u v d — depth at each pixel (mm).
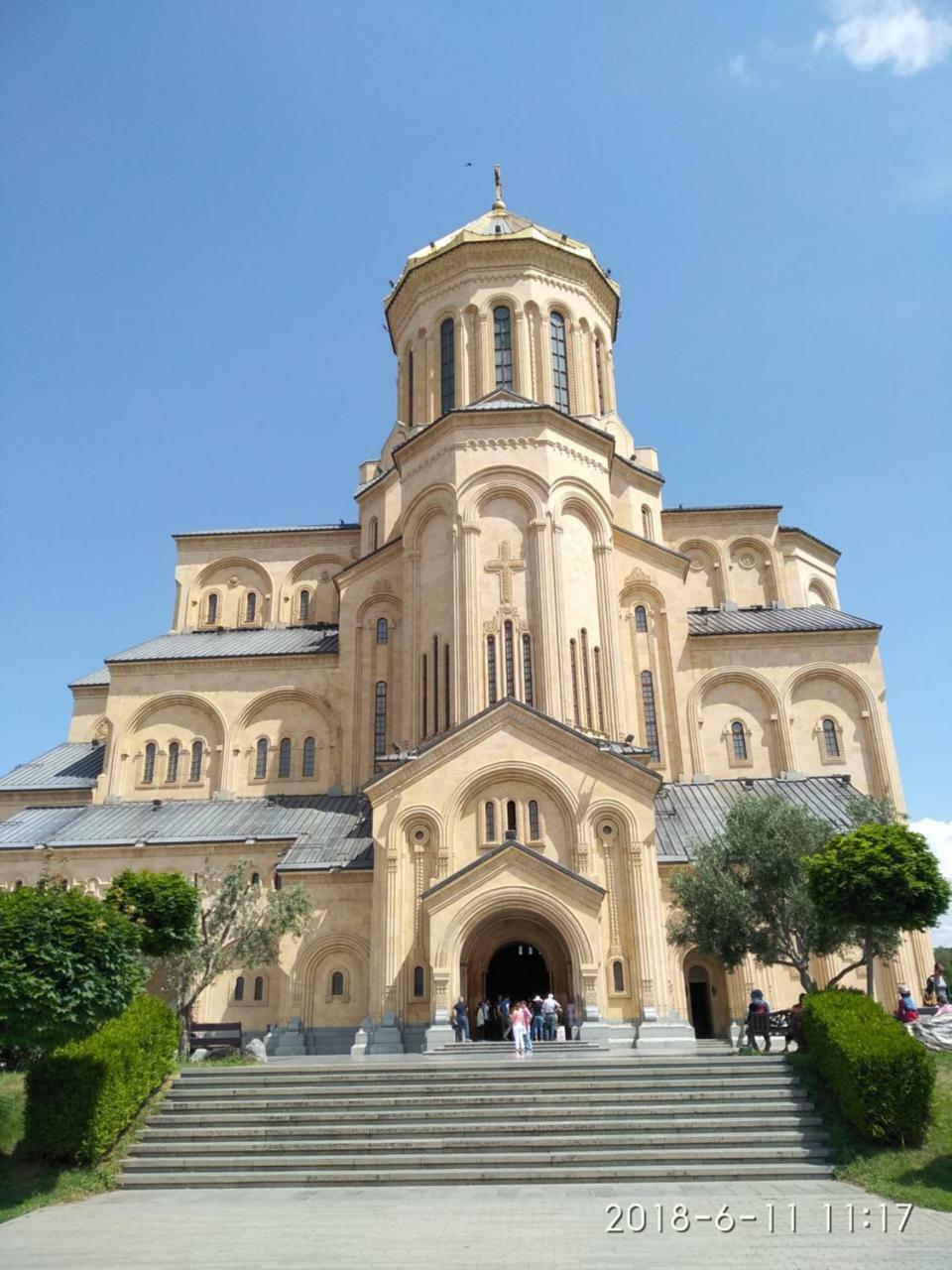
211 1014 32844
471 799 31172
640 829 30297
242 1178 16281
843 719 41344
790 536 51719
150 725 42500
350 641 41906
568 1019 28219
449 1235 12516
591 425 42250
